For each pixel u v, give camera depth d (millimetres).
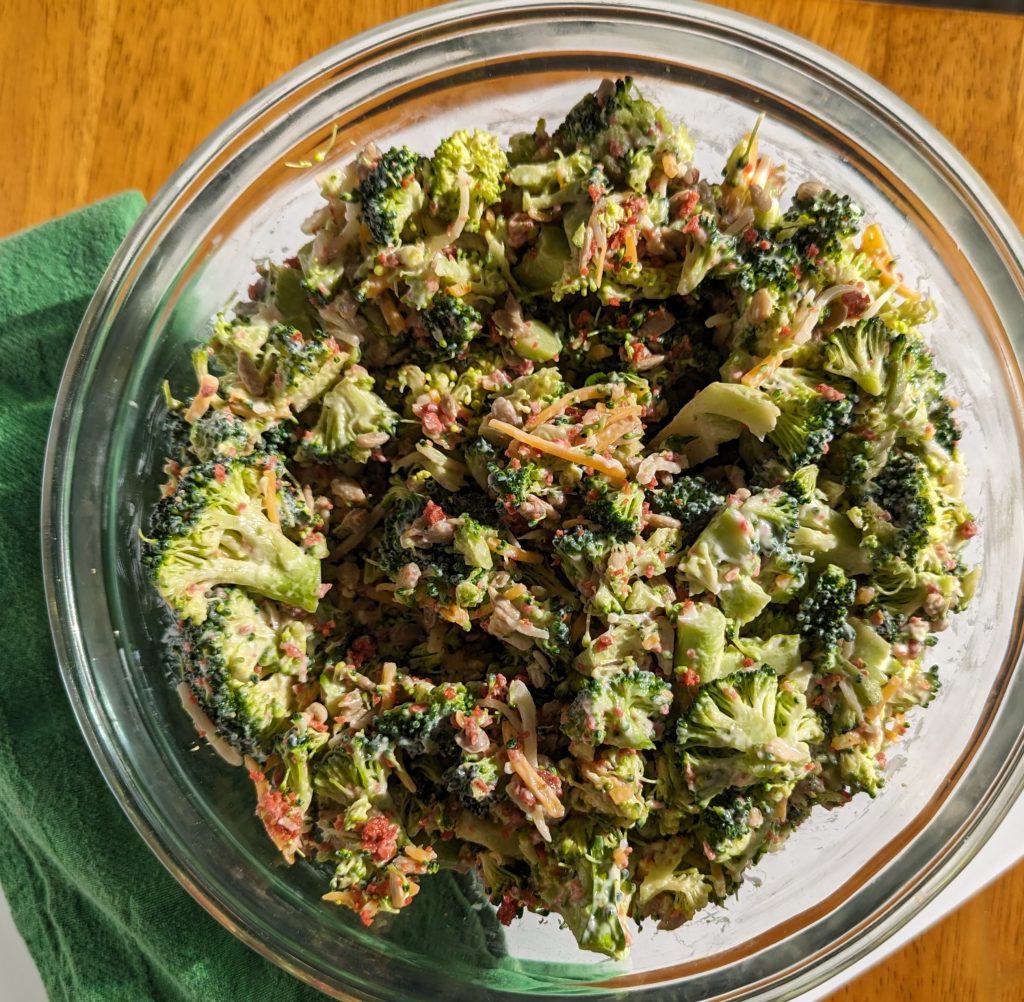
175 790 336
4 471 371
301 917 334
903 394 313
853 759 316
